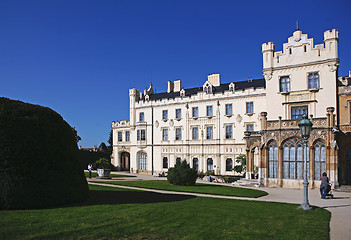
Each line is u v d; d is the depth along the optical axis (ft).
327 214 49.06
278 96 122.31
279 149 98.22
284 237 35.53
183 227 38.14
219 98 168.04
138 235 34.27
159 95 206.39
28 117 49.93
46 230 34.04
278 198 71.72
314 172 92.32
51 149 51.65
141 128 197.16
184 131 179.83
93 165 211.41
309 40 117.80
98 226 36.63
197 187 94.68
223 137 165.89
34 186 47.34
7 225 35.01
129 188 87.61
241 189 91.50
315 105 114.73
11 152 46.73
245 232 37.06
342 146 102.63
